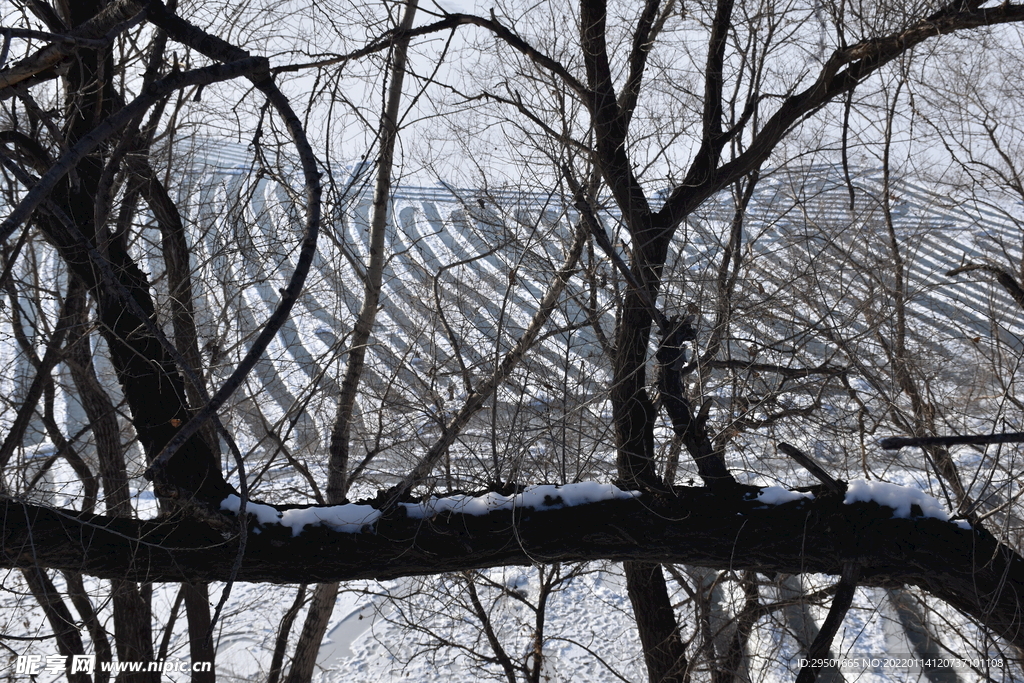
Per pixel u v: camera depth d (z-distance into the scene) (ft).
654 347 16.19
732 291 16.57
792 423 16.94
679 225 16.92
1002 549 11.25
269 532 12.25
